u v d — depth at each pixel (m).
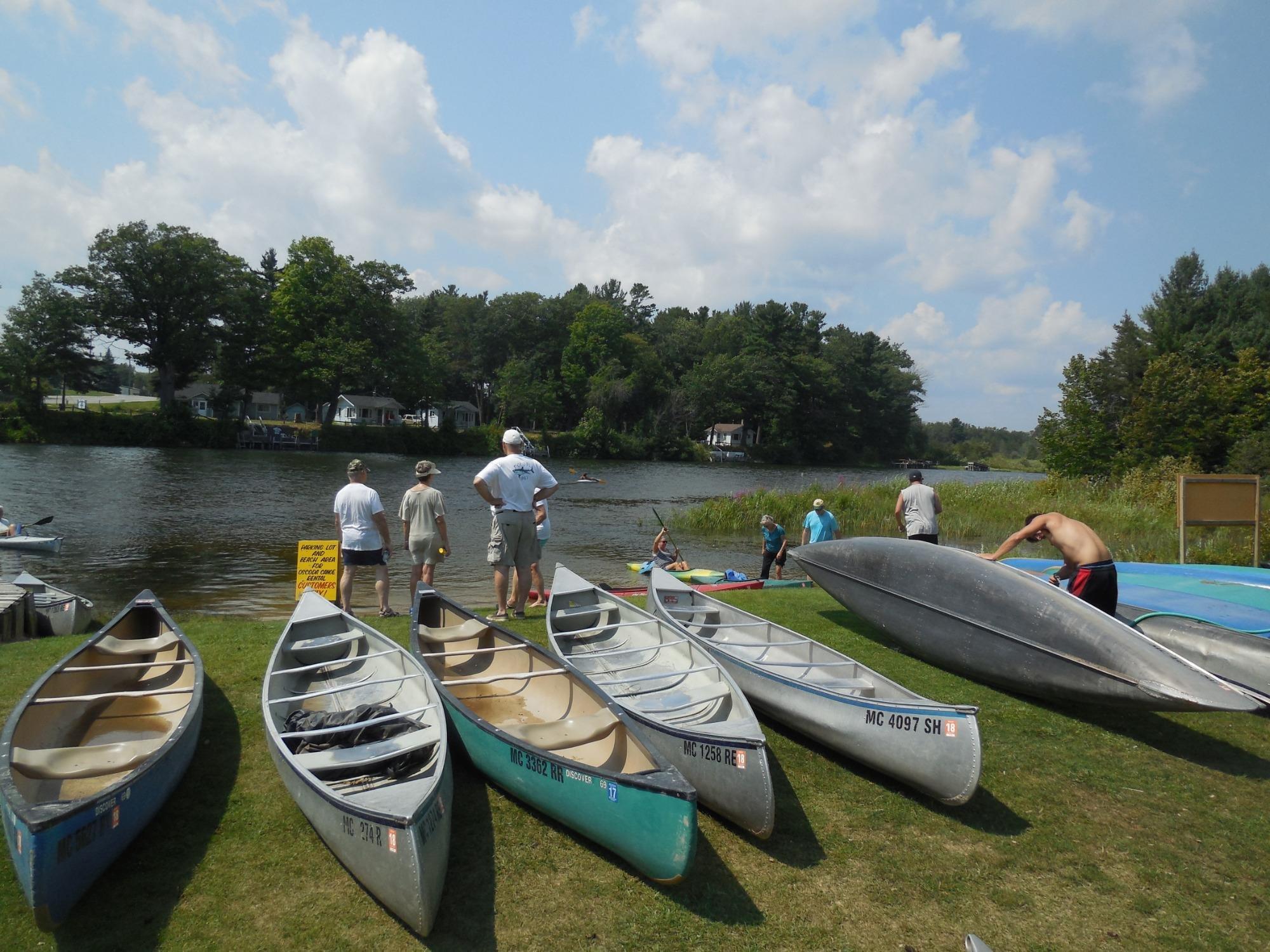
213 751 5.10
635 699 5.45
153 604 6.59
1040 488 29.27
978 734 4.61
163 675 6.16
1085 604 6.40
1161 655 5.86
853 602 8.06
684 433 93.50
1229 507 13.31
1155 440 32.41
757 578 13.82
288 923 3.65
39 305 53.69
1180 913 4.07
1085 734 6.18
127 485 28.78
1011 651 6.62
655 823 3.85
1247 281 47.16
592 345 90.44
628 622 7.37
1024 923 3.95
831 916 3.91
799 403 96.25
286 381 64.75
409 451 67.56
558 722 4.89
